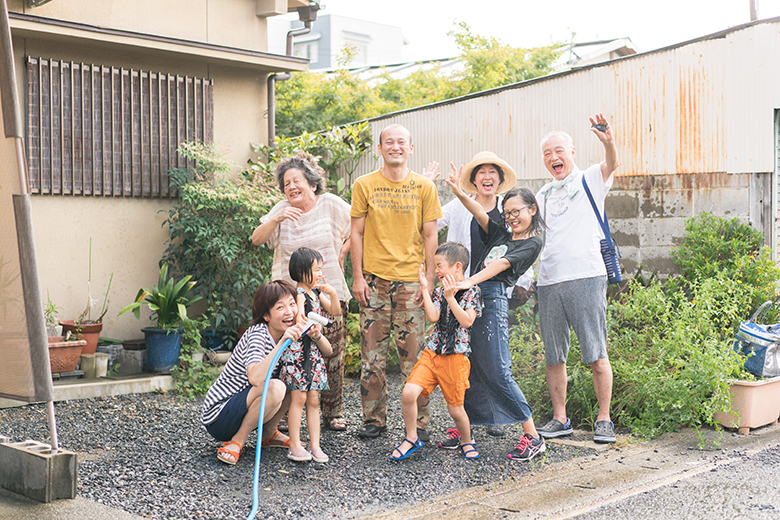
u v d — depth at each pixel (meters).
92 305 6.94
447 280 3.95
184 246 7.26
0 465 3.57
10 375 3.50
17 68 6.49
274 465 4.09
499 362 4.19
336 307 4.41
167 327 6.51
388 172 4.64
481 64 16.75
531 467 4.06
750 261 6.12
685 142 6.99
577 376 5.11
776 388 5.05
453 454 4.33
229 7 7.95
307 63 8.12
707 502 3.47
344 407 5.72
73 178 6.79
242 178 7.79
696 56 6.88
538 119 7.99
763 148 6.54
